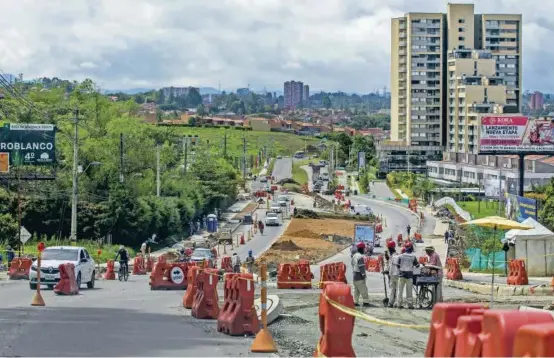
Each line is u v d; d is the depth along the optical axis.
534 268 47.06
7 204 83.25
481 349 9.52
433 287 30.41
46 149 83.50
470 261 59.44
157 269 39.88
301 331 22.27
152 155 113.50
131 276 57.22
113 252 77.81
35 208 83.25
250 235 109.00
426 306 30.20
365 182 196.62
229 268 55.94
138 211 89.19
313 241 100.94
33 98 124.44
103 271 61.78
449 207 147.25
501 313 9.19
